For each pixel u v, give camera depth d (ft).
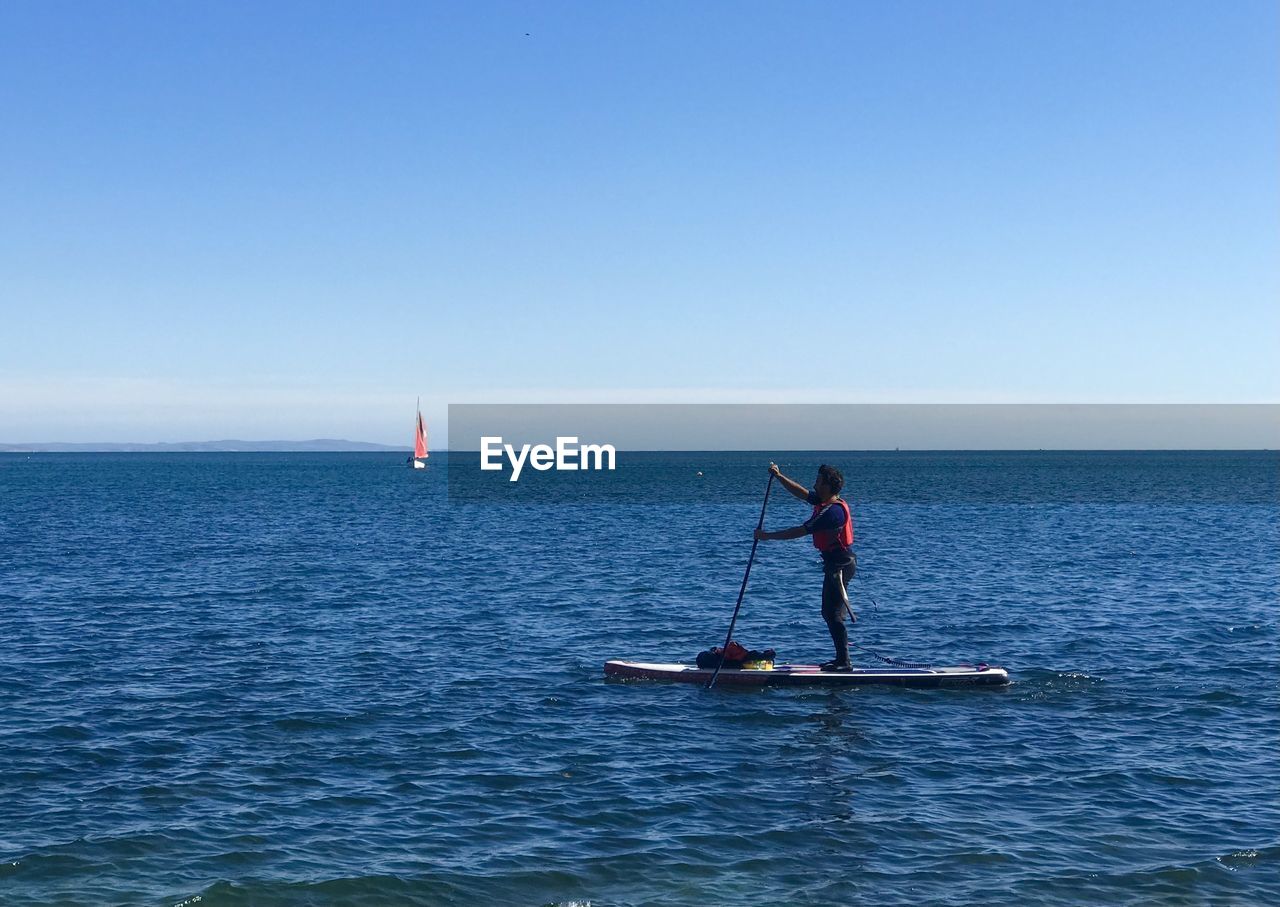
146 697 53.83
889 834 35.58
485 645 68.69
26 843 34.35
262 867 32.71
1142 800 38.73
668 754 44.42
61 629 73.56
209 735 46.96
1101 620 78.13
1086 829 35.96
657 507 242.58
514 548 135.95
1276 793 39.40
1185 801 38.60
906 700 53.72
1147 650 66.54
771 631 75.41
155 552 127.95
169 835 35.09
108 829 35.58
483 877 32.19
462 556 125.08
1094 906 30.40
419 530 167.02
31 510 216.74
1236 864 33.12
